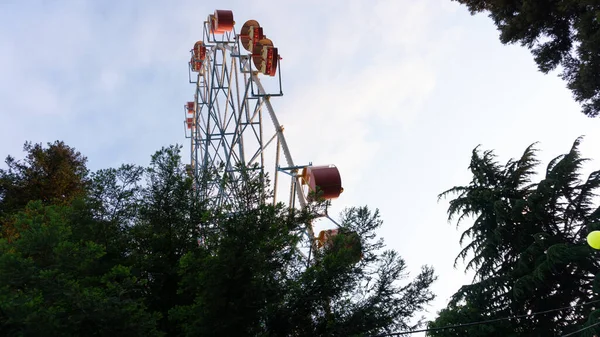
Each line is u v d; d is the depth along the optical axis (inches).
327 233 768.9
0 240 541.0
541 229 943.7
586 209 932.6
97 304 409.4
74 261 521.0
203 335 489.4
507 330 877.2
